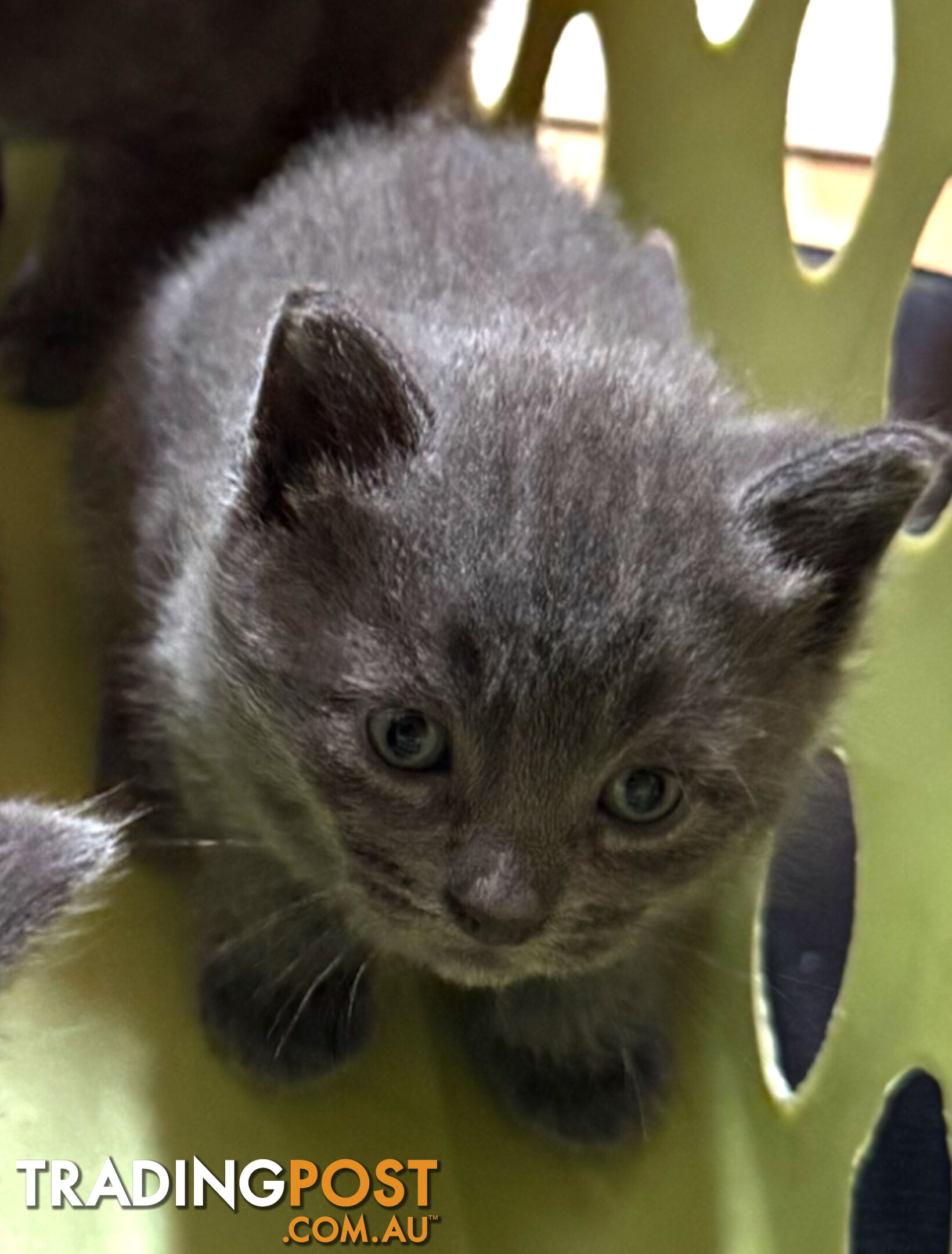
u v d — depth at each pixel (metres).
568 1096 0.23
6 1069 0.21
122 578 0.24
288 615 0.18
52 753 0.25
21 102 0.28
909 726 0.22
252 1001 0.22
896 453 0.18
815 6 0.47
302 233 0.24
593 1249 0.22
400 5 0.30
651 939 0.22
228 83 0.29
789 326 0.27
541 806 0.17
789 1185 0.22
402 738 0.18
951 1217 0.24
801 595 0.18
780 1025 0.25
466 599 0.17
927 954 0.21
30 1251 0.20
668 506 0.18
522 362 0.19
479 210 0.25
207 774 0.21
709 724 0.18
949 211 0.36
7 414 0.30
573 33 0.42
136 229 0.30
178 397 0.23
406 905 0.18
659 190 0.31
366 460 0.18
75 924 0.19
